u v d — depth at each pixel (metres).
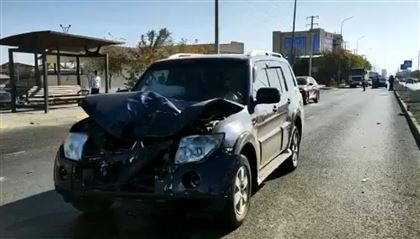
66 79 27.62
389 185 7.28
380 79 73.56
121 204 5.77
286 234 5.06
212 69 6.52
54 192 6.84
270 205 6.16
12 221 5.52
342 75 90.06
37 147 11.35
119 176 4.77
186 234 5.06
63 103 23.28
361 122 17.53
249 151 5.70
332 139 12.63
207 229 5.20
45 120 17.64
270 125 6.68
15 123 16.62
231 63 6.52
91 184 4.86
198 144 4.77
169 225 5.34
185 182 4.68
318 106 27.67
